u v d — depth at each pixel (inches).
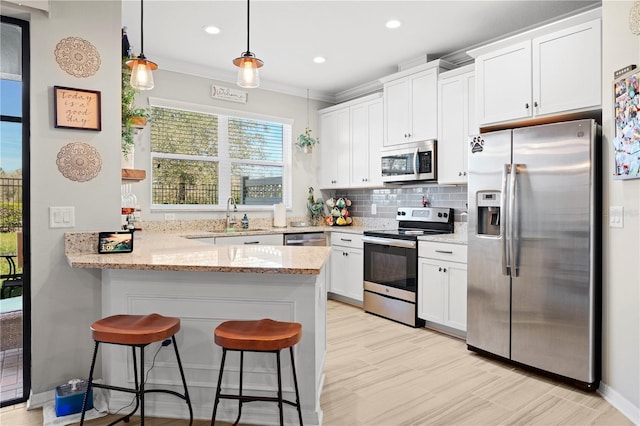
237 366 84.7
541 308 106.2
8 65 89.5
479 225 122.7
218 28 138.8
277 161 207.0
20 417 85.1
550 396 96.5
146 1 119.8
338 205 213.8
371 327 152.1
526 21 134.3
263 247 107.9
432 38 147.4
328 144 213.3
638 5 86.8
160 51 159.8
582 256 98.3
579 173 98.5
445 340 137.1
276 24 135.6
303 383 82.9
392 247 160.9
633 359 87.4
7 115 89.4
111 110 97.1
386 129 176.9
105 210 96.4
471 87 143.7
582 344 98.6
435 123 156.6
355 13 128.2
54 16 90.0
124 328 72.8
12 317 92.0
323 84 204.2
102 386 77.1
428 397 96.0
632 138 86.1
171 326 74.7
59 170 91.0
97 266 80.0
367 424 84.0
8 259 91.0
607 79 97.0
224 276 84.1
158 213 169.8
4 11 85.3
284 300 82.8
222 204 189.0
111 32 97.1
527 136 108.3
